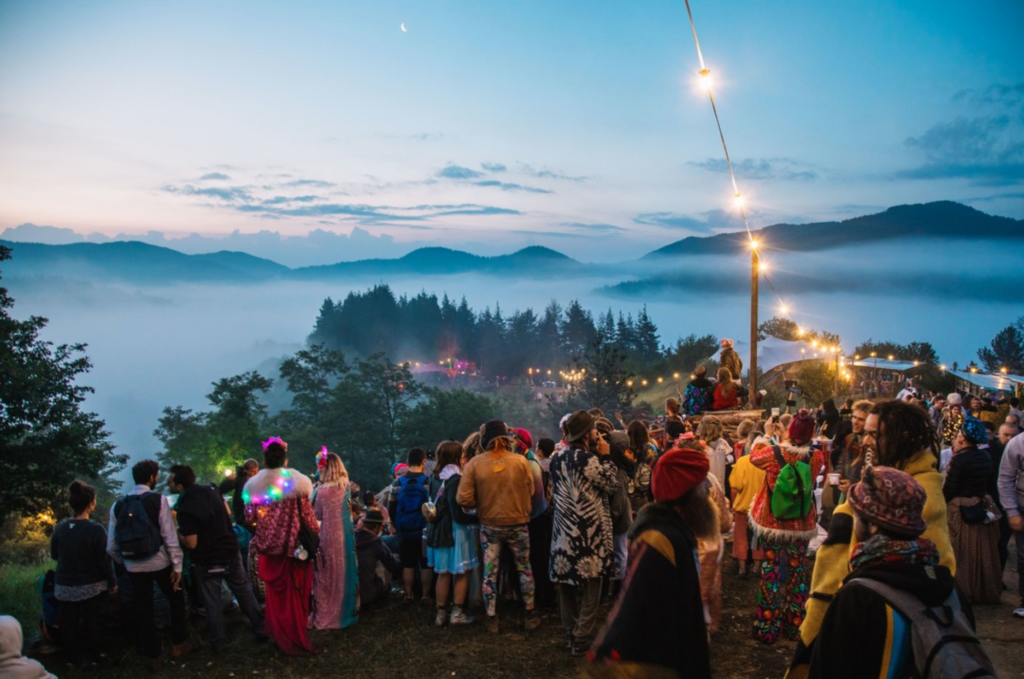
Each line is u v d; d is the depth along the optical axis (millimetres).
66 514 31875
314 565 7691
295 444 95062
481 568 7805
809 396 34062
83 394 32938
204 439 80375
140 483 6918
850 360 42125
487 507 7141
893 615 2826
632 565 3090
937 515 3824
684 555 3072
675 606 3002
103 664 6926
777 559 6535
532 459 7812
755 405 16328
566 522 6473
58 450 31391
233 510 8734
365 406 100500
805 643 3760
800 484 6355
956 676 2691
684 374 68625
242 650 7246
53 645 7191
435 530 7508
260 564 7090
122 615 7402
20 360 31969
